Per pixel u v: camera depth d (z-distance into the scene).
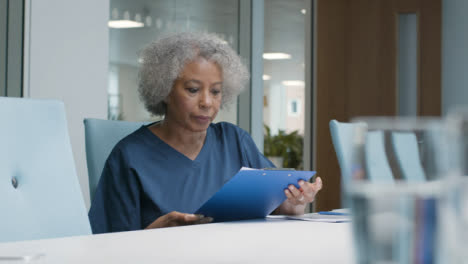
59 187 1.02
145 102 1.59
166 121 1.49
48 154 1.03
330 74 4.55
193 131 1.46
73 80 2.72
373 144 0.32
